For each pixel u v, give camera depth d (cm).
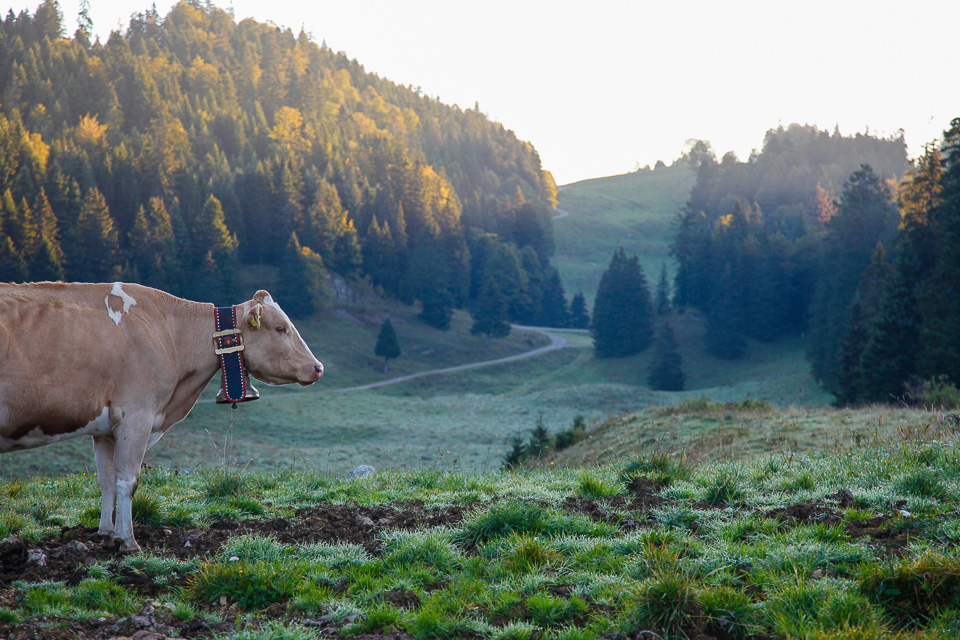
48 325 569
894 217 10106
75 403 576
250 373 704
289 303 12431
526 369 11988
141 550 630
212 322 678
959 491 746
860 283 6006
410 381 10719
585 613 515
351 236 14350
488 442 5481
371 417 6994
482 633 488
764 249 12456
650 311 12250
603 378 11244
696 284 13712
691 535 680
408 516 778
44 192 11594
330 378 10369
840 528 646
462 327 14175
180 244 12050
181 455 4169
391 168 17188
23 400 550
